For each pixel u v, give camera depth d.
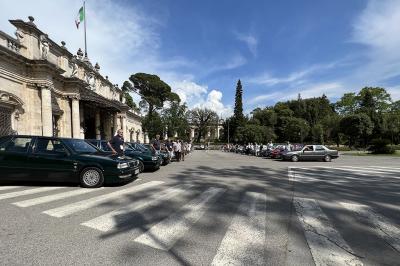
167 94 74.31
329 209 6.59
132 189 8.89
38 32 20.39
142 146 16.78
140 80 71.94
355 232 5.00
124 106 40.78
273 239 4.60
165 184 10.02
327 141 71.56
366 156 32.62
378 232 5.02
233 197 7.84
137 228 5.04
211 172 14.30
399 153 37.41
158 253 4.00
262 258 3.89
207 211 6.27
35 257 3.82
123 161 9.63
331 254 4.05
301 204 7.04
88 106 30.41
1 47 16.69
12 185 9.38
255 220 5.62
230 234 4.80
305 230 5.05
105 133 36.88
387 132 56.59
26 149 9.26
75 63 26.95
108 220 5.48
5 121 18.05
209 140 103.81
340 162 22.33
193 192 8.50
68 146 9.48
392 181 11.27
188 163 21.14
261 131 70.94
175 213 6.05
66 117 25.06
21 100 19.12
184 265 3.65
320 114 91.31
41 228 4.98
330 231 5.03
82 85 26.47
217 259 3.83
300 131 74.81
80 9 29.91
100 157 9.35
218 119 105.69
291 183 10.57
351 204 7.11
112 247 4.18
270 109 97.56
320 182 10.89
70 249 4.09
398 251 4.20
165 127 52.03
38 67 19.84
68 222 5.32
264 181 11.05
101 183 9.09
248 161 23.94
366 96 71.62
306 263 3.76
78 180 9.16
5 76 17.80
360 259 3.91
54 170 9.04
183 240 4.50
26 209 6.23
